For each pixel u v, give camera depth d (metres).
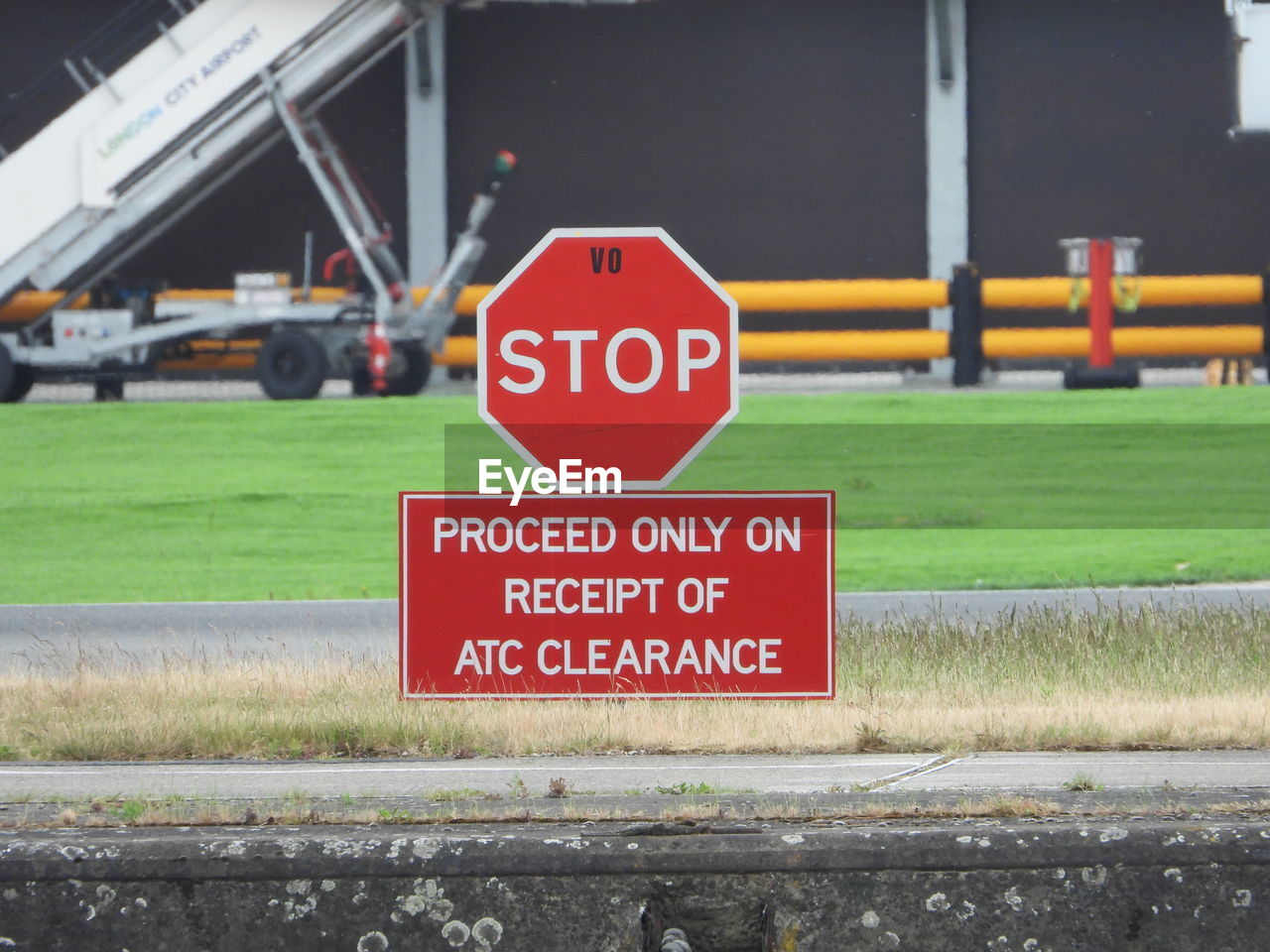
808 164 124.00
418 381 110.25
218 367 112.56
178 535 78.19
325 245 124.12
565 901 15.50
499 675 30.89
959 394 112.00
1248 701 33.91
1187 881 15.50
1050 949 15.44
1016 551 70.31
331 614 55.28
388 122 123.88
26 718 33.53
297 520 81.12
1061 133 123.25
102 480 88.75
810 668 29.47
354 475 89.62
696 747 28.91
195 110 102.56
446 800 20.42
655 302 27.53
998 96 123.25
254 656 43.69
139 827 18.16
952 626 44.38
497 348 27.81
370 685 36.69
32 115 122.44
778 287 120.25
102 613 56.69
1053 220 123.62
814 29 123.38
